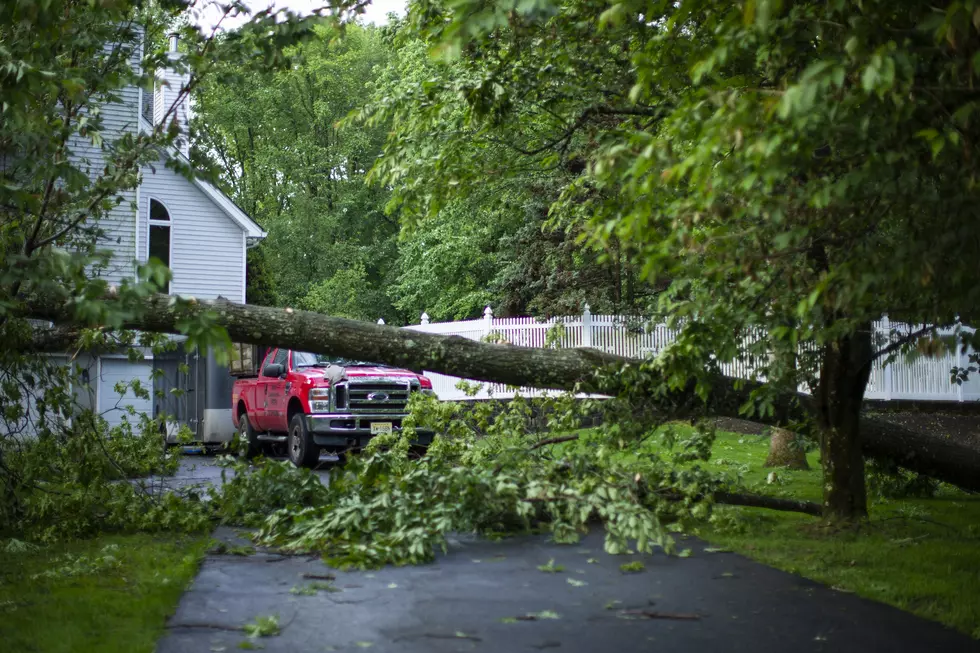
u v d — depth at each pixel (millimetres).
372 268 49719
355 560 7496
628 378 9422
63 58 7652
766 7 3840
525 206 26969
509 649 5066
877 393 22938
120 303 4816
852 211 5816
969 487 10406
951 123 4887
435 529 8055
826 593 6492
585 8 8734
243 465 9953
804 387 11047
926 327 6770
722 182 4887
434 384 24547
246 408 19547
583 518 8477
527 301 30234
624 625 5602
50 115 7555
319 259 45688
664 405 9562
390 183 10898
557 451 11789
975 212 5051
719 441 19266
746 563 7613
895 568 7289
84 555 7602
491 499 8852
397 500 8500
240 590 6539
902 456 10266
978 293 5336
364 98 47719
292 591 6477
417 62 31031
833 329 6684
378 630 5449
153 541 8625
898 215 5742
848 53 4379
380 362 10039
